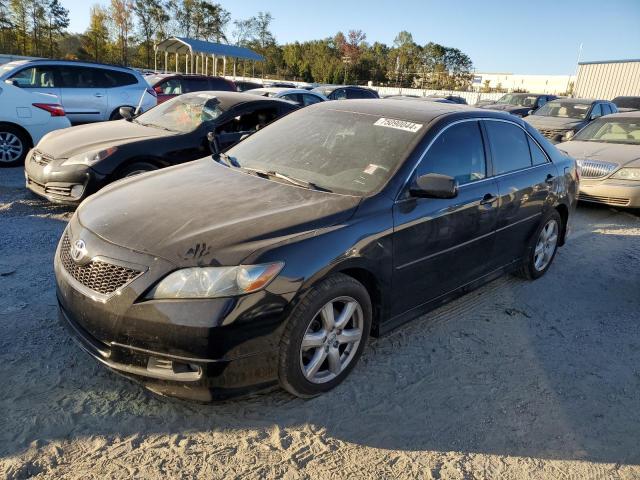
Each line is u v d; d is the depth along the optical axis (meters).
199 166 3.95
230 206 3.08
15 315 3.65
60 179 5.75
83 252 2.81
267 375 2.73
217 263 2.58
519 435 2.87
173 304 2.53
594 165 8.11
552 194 4.88
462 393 3.20
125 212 3.04
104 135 6.40
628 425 3.03
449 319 4.18
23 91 8.75
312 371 2.92
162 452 2.53
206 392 2.61
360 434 2.77
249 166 3.85
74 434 2.59
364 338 3.20
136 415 2.76
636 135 9.05
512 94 24.09
